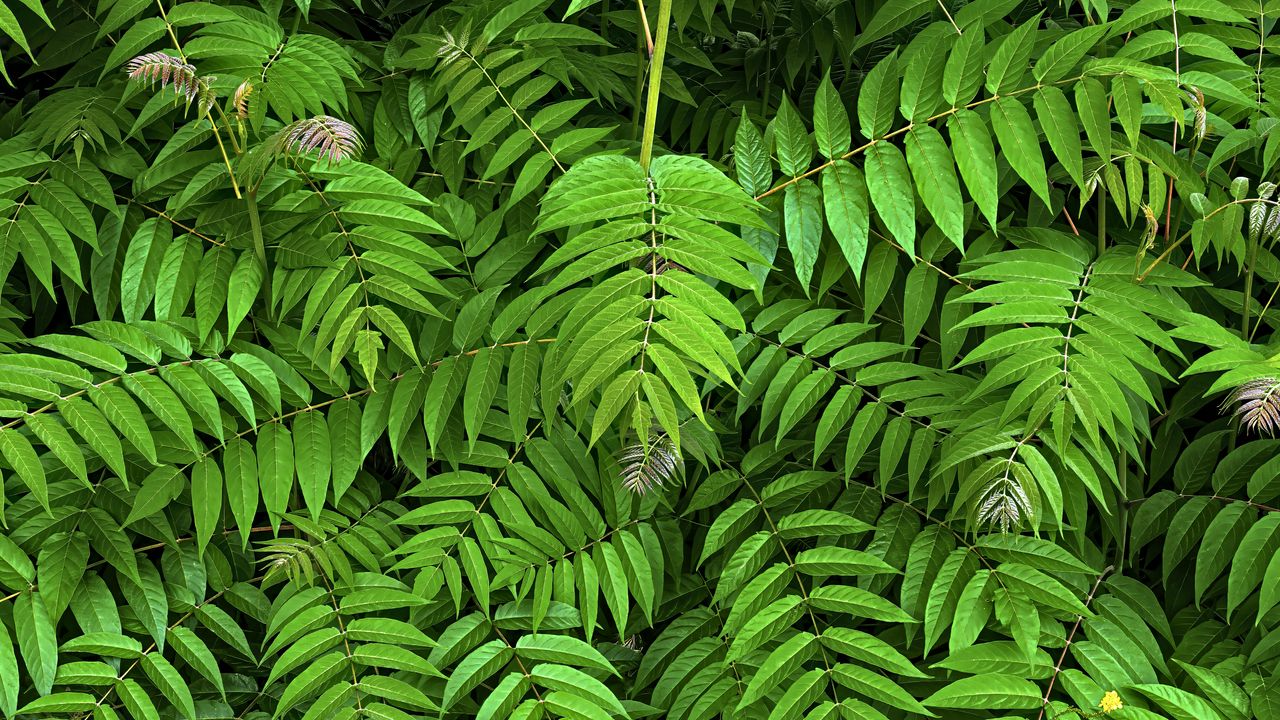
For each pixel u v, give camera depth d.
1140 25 1.75
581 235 1.42
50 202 1.68
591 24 2.47
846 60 2.33
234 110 1.62
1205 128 1.67
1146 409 1.72
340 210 1.66
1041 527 1.63
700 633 1.79
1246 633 1.68
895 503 1.78
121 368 1.54
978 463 1.61
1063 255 1.71
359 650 1.59
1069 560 1.59
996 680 1.53
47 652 1.50
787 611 1.61
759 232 1.71
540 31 1.86
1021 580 1.58
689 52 2.22
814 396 1.67
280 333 1.73
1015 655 1.56
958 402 1.61
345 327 1.54
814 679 1.56
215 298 1.68
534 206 1.95
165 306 1.66
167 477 1.59
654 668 1.77
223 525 1.81
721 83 2.51
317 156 1.64
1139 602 1.73
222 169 1.68
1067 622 1.71
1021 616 1.55
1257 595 1.70
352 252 1.63
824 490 1.85
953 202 1.57
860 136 2.26
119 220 1.78
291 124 1.46
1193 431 2.08
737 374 1.76
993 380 1.47
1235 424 1.77
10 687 1.46
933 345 1.95
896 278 1.98
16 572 1.54
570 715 1.55
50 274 1.63
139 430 1.47
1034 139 1.57
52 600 1.53
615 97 2.38
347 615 1.65
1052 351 1.48
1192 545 1.70
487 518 1.67
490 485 1.70
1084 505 1.61
